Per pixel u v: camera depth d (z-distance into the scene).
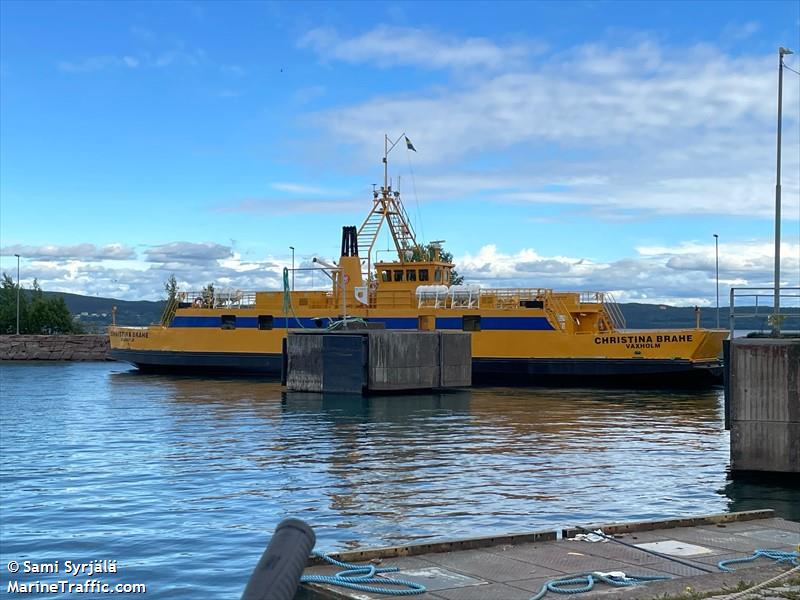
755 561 10.05
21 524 15.79
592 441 25.89
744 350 19.77
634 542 10.96
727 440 26.02
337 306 51.53
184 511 16.64
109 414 34.28
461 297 49.12
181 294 56.31
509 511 16.11
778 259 26.81
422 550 10.29
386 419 31.97
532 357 46.41
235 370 53.19
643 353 44.31
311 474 20.39
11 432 28.91
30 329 102.81
